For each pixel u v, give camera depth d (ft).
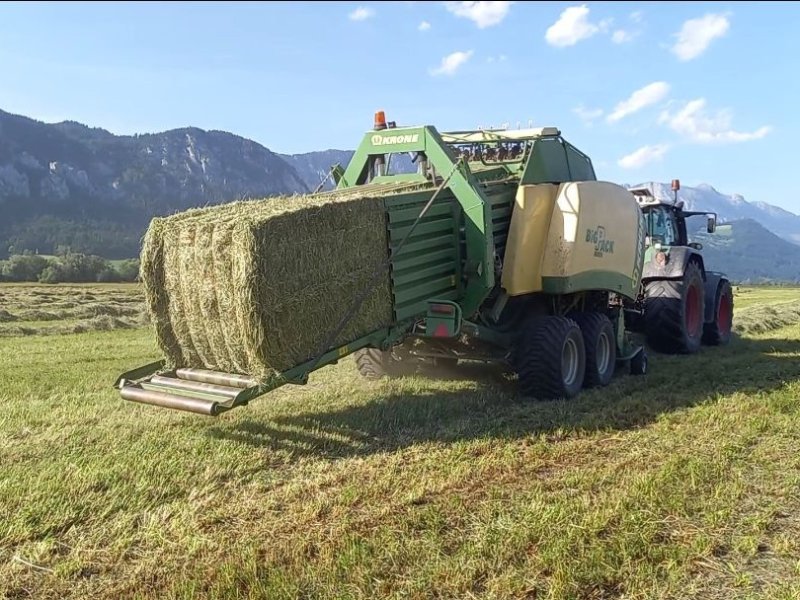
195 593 10.18
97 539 12.07
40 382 26.02
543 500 13.41
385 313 19.77
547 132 25.59
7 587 10.57
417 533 12.01
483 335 22.72
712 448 16.70
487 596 10.03
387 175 24.70
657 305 32.30
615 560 10.98
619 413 20.48
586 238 24.52
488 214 21.85
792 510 13.24
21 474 14.96
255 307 15.92
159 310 18.72
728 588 10.44
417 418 19.99
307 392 23.63
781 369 27.61
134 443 17.28
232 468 15.62
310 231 17.16
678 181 38.68
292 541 11.83
